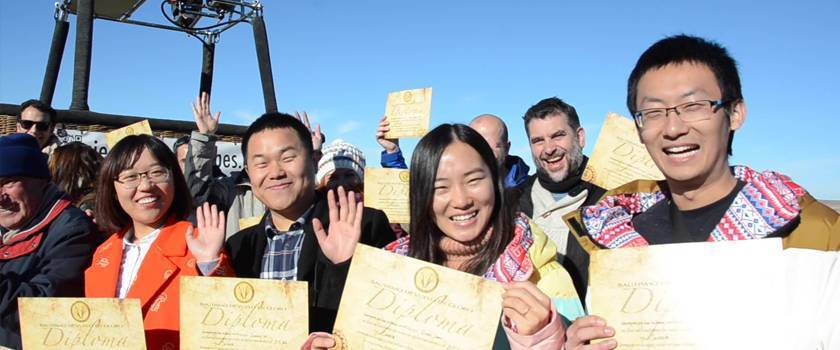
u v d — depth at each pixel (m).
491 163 2.21
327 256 2.47
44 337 2.33
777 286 1.60
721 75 1.78
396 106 4.48
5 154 2.89
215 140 4.51
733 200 1.79
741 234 1.71
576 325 1.75
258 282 2.16
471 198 2.13
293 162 2.80
